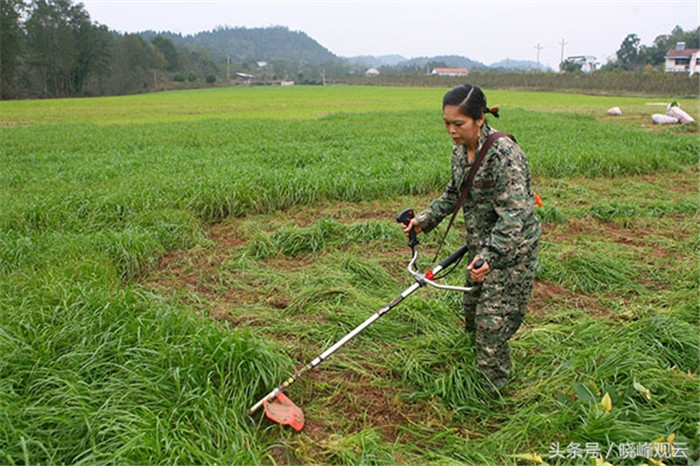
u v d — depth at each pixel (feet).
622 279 17.20
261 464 9.52
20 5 211.20
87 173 31.24
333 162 34.30
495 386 11.17
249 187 25.64
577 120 65.62
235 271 18.17
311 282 16.79
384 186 27.73
